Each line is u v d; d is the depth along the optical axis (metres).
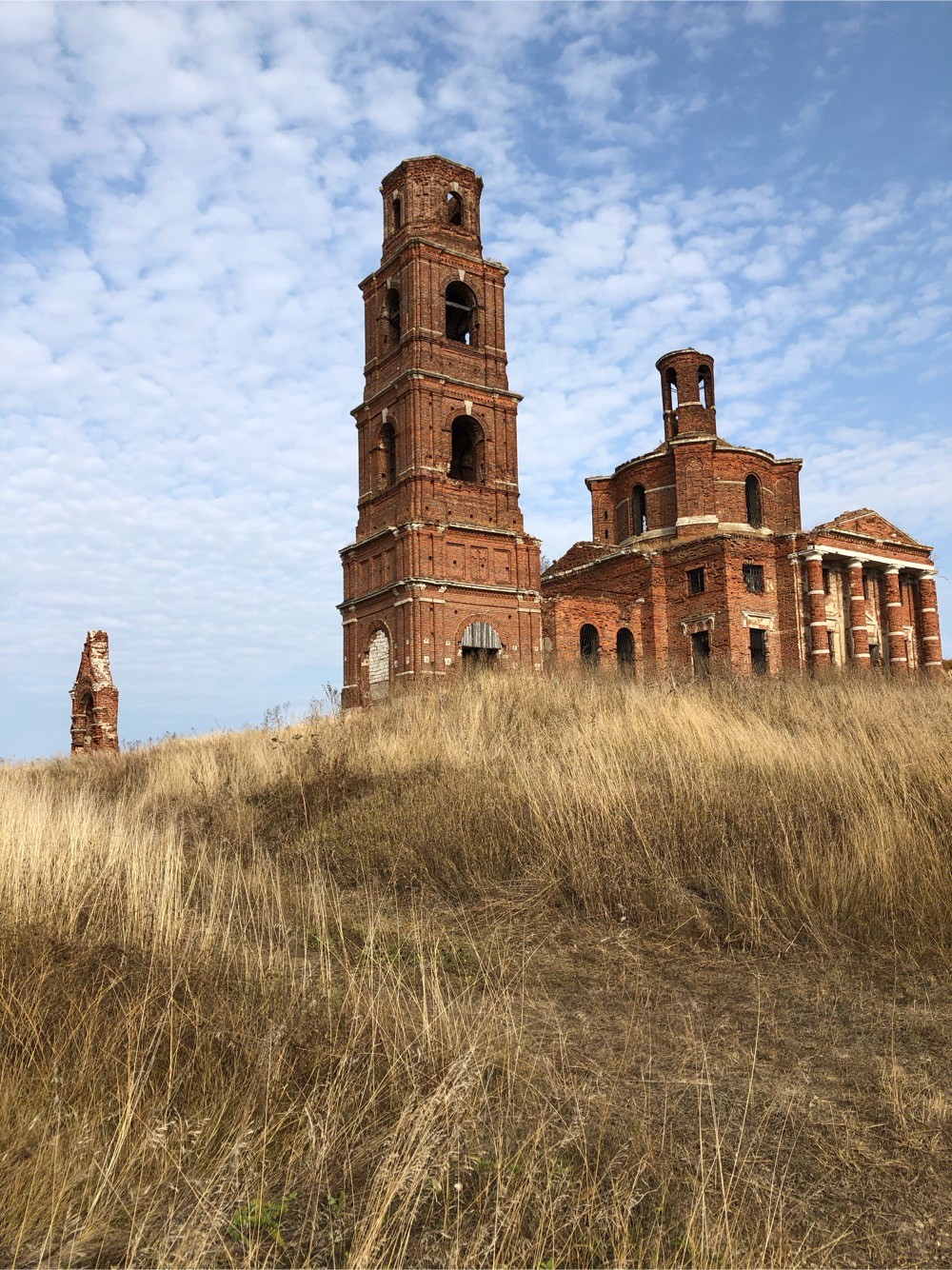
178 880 7.76
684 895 8.12
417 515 38.72
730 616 41.94
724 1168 3.96
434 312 41.38
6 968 5.49
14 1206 3.43
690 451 46.50
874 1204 3.72
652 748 12.00
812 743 11.02
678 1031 5.60
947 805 8.54
